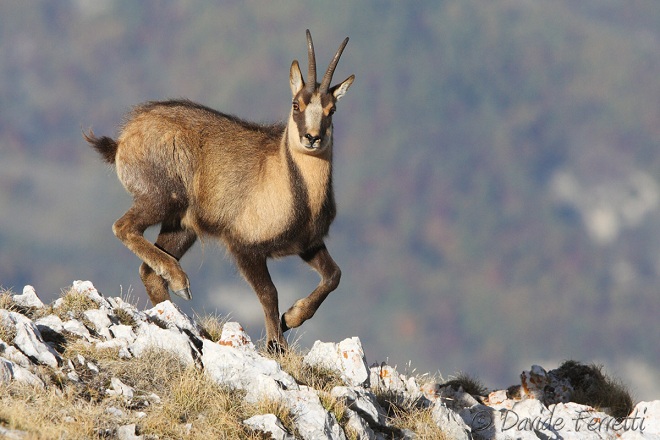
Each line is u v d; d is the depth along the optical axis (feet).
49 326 81.66
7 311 79.41
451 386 109.70
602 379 117.29
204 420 71.36
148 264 109.09
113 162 116.06
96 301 89.56
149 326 82.07
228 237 112.06
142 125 112.37
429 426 80.48
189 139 111.96
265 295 109.50
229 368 77.97
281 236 109.50
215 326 101.50
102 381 74.43
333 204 113.29
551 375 116.37
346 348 87.86
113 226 110.42
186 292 107.34
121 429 67.36
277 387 75.36
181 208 112.47
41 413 66.23
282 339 106.73
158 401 73.10
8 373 70.28
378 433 78.23
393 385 90.74
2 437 62.08
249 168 111.34
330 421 73.77
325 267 111.86
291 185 108.68
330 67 108.47
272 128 116.88
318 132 105.19
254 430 71.00
